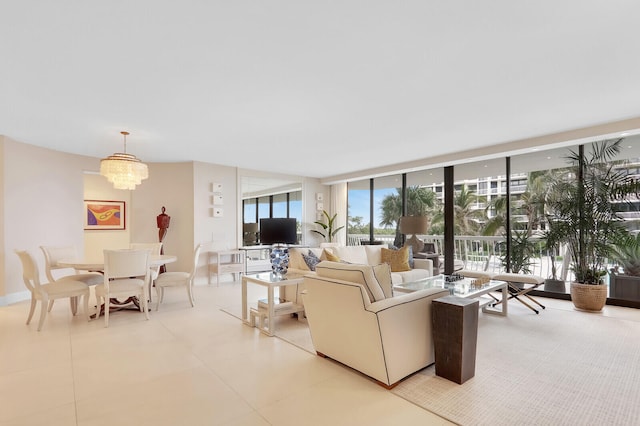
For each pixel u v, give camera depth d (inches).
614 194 161.2
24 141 185.2
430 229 248.4
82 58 92.7
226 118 144.2
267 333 131.3
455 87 112.7
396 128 159.8
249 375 94.0
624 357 105.6
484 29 79.7
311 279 104.8
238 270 245.9
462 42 85.4
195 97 120.3
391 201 277.4
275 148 201.5
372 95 119.3
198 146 196.2
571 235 169.9
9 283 180.2
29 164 191.5
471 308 90.2
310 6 70.9
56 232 208.1
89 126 155.4
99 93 116.6
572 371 95.7
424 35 82.3
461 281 163.9
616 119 146.7
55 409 76.3
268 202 286.5
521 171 199.9
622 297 170.7
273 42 85.1
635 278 167.6
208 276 249.6
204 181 250.4
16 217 183.9
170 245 247.1
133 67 98.0
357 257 202.2
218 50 88.9
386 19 75.7
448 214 231.5
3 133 169.6
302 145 193.5
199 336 128.1
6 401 79.7
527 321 145.0
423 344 95.4
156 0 68.7
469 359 90.4
